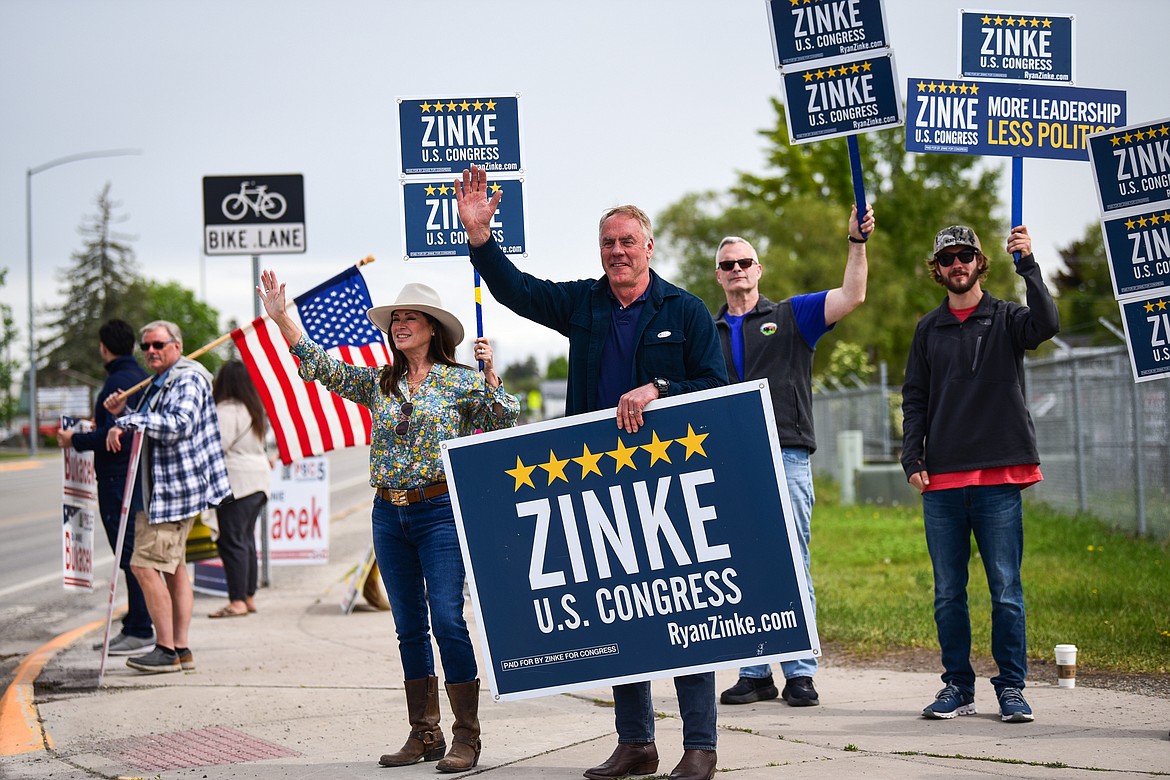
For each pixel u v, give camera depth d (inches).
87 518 327.3
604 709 258.1
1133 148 231.6
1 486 1428.4
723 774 192.4
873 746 209.9
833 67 256.1
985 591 388.5
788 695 253.8
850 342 1908.2
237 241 482.9
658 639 187.6
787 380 261.3
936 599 237.1
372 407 218.5
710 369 191.3
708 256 1999.3
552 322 201.9
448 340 219.1
